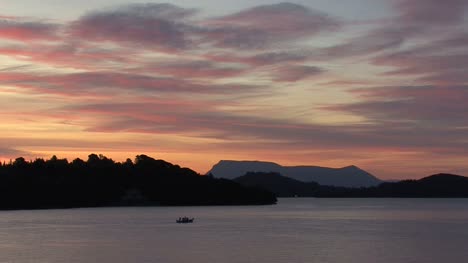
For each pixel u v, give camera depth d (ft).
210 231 561.02
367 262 332.60
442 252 377.91
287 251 379.96
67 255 364.17
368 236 497.46
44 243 440.45
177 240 460.96
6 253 375.04
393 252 377.09
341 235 508.12
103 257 353.92
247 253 369.30
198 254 365.40
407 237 488.02
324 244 425.28
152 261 336.29
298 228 606.14
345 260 339.98
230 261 335.47
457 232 545.44
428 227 620.49
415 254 367.66
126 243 437.99
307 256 355.77
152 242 445.78
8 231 564.30
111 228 609.01
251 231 558.56
